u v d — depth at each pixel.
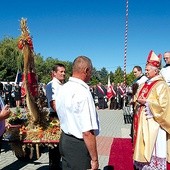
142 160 5.01
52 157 5.87
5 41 46.25
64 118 3.35
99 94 21.89
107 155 7.49
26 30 5.94
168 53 7.38
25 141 5.96
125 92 18.84
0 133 4.72
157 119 4.96
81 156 3.30
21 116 6.48
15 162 6.70
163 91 5.00
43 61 55.12
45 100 6.56
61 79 5.64
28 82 5.96
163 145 4.99
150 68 5.25
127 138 9.73
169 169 5.43
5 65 42.47
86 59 3.36
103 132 10.88
